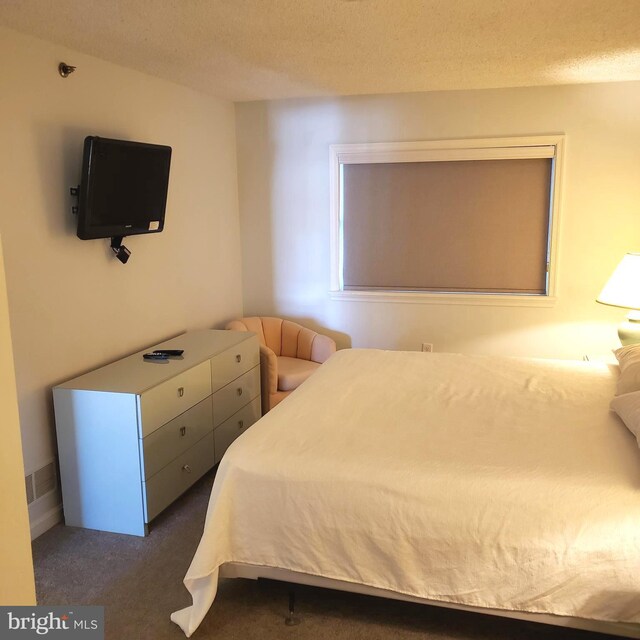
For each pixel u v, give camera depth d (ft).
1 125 8.71
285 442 7.90
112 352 11.28
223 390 11.89
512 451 7.61
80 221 9.74
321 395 9.84
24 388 9.27
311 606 7.88
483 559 6.64
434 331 15.43
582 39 9.70
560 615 6.51
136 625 7.51
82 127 10.32
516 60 11.14
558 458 7.38
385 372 11.18
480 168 14.51
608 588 6.33
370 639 7.25
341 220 15.61
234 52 10.37
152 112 12.27
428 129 14.53
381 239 15.44
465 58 10.94
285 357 15.62
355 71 11.98
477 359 12.08
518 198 14.46
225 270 15.60
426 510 6.84
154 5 7.90
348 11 8.27
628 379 9.34
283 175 15.65
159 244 12.66
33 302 9.38
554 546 6.43
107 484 9.53
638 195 13.78
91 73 10.48
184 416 10.44
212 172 14.73
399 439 8.02
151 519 9.59
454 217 14.88
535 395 9.84
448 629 7.40
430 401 9.59
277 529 7.34
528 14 8.45
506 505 6.66
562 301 14.53
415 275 15.40
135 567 8.71
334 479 7.16
